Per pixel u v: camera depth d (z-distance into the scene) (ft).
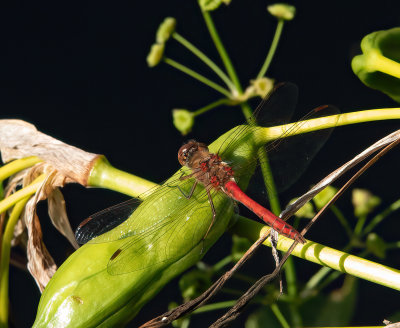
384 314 1.42
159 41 1.15
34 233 1.04
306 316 1.17
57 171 1.02
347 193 1.46
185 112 1.13
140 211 0.97
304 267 1.32
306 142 1.03
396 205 1.16
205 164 1.01
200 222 0.97
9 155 1.03
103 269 0.95
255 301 1.14
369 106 1.54
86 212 1.39
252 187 1.03
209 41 1.51
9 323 1.05
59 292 0.95
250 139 1.03
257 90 1.14
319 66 1.58
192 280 1.12
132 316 0.97
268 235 0.95
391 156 1.49
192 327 1.33
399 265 1.38
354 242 1.16
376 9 1.60
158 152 1.59
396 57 1.00
